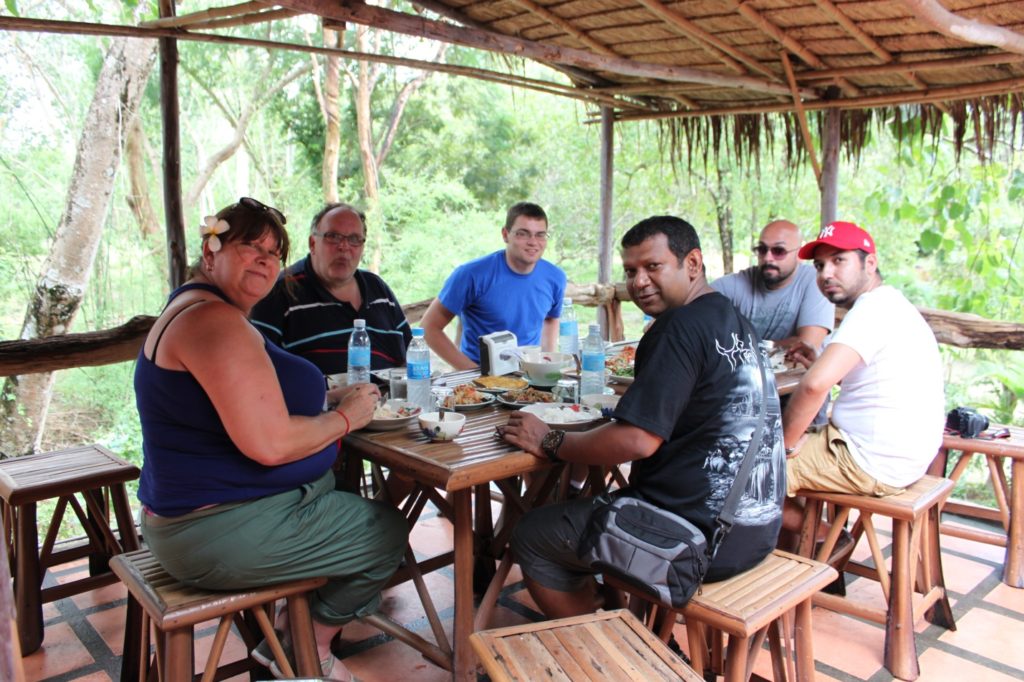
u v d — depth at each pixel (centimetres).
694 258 205
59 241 774
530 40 390
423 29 324
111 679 234
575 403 251
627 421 186
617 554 183
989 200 570
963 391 587
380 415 219
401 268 1177
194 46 1041
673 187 950
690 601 182
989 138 410
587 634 169
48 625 265
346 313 288
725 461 187
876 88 423
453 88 1298
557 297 375
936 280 713
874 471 237
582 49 400
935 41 339
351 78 1122
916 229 816
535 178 1290
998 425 322
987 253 589
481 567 287
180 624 170
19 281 846
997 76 377
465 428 222
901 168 716
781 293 356
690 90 447
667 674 155
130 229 908
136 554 199
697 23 346
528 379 275
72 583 255
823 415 344
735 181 888
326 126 1101
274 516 181
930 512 263
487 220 1252
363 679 234
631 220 1074
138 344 321
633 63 376
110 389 817
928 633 266
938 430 243
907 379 235
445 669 222
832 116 432
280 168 1205
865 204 654
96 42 895
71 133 890
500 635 167
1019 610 282
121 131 781
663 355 187
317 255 281
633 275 205
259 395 174
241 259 182
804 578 193
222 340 171
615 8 340
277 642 187
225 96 1101
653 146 978
